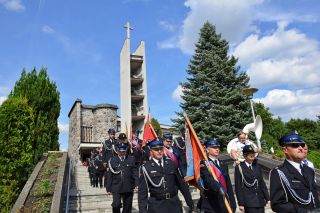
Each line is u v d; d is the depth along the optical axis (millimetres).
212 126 28094
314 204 4340
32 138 13508
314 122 61906
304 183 4395
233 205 6641
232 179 15445
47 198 9812
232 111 28656
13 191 12242
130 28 34344
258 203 7340
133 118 32750
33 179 11773
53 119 18875
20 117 13188
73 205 11492
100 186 16891
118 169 9438
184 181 6863
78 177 21344
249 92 19438
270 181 4605
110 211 10789
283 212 4383
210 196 6559
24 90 18453
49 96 18844
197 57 32250
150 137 13562
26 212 8562
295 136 4586
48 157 16156
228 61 31344
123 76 34562
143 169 6562
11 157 12617
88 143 35781
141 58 34281
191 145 6906
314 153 16453
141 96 33438
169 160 6738
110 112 37969
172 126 30859
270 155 16734
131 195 9523
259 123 15688
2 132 12688
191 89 30656
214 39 32219
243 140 9539
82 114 37938
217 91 29734
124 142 10414
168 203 6395
